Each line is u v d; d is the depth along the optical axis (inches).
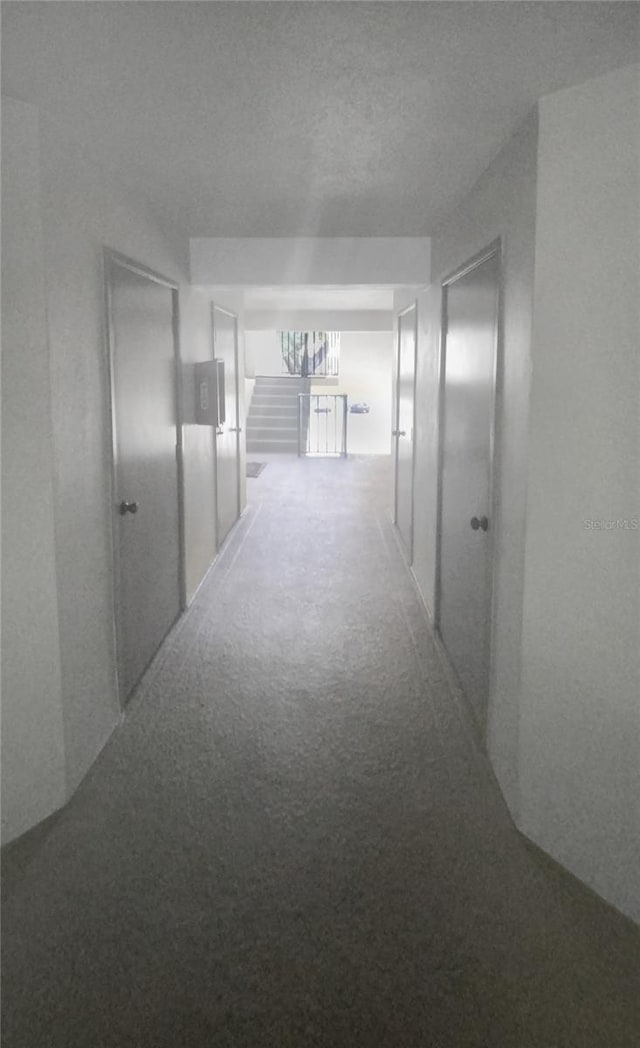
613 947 85.0
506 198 115.0
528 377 100.3
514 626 108.5
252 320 421.1
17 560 101.3
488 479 127.6
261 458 558.9
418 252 202.7
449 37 82.5
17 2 75.4
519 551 105.7
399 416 299.6
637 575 87.1
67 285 110.0
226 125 110.7
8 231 94.7
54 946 84.8
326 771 122.2
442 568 184.2
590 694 93.8
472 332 143.1
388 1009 76.7
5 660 101.2
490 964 82.4
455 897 93.0
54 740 109.9
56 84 94.3
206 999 77.9
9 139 94.3
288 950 84.3
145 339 156.9
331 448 627.8
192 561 216.5
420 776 120.8
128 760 125.5
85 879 96.1
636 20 78.1
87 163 119.4
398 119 107.5
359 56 87.6
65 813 110.5
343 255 203.6
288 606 209.6
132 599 149.2
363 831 106.3
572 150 91.8
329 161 129.3
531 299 98.8
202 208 164.4
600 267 88.4
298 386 642.8
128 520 144.4
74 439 113.3
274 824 107.9
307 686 155.4
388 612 204.8
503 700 115.3
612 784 91.5
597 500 91.0
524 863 99.6
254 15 78.4
